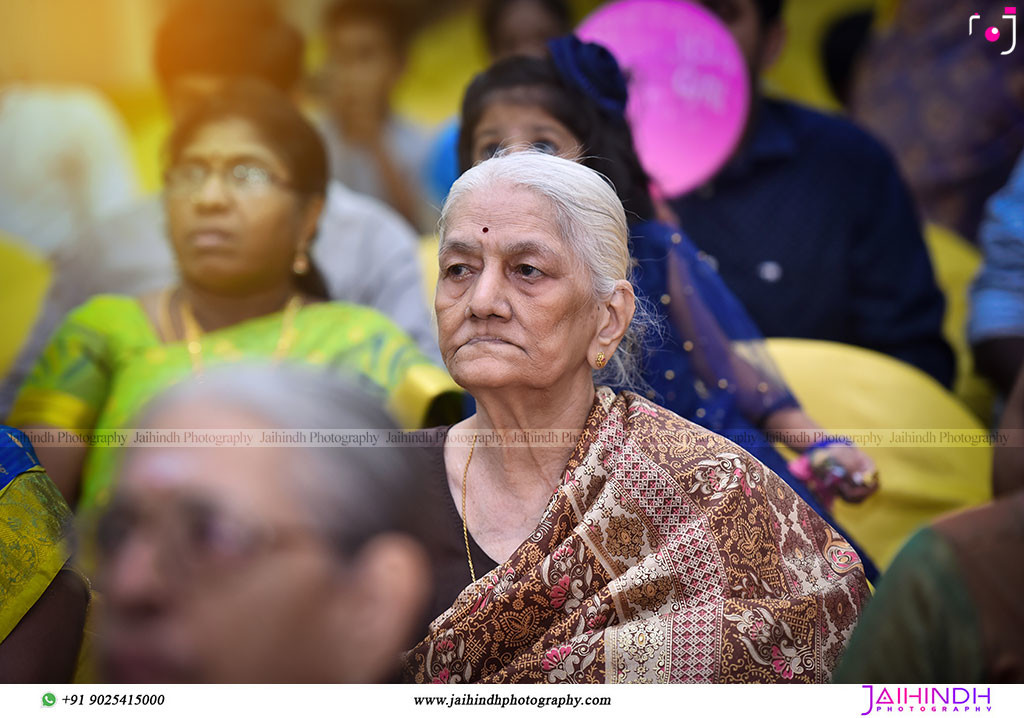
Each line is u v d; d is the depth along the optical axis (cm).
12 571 523
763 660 498
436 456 554
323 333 841
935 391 922
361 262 1144
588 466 529
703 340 770
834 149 1177
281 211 838
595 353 545
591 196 534
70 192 1441
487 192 529
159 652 255
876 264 1175
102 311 851
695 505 525
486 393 537
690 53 1045
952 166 1382
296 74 1189
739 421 780
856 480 787
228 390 268
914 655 402
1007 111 1345
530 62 769
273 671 257
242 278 834
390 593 264
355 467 264
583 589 512
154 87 1553
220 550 254
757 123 1158
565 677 495
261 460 259
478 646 505
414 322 1111
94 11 1532
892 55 1463
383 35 1459
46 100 1473
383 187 1463
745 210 1155
